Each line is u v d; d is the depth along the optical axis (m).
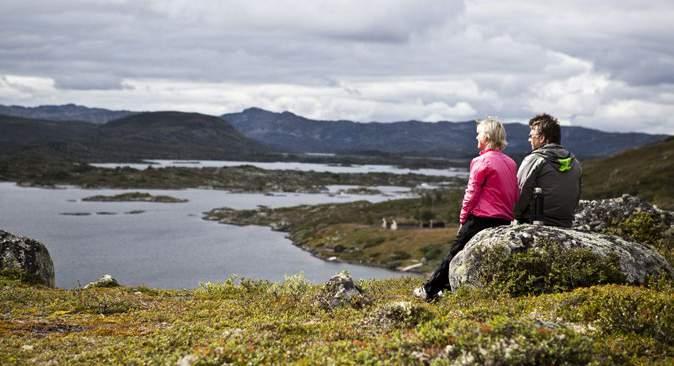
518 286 11.76
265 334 9.38
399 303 10.04
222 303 14.16
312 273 115.12
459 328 8.01
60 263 120.38
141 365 8.45
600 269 11.66
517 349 7.14
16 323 11.95
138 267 119.06
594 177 126.31
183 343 9.62
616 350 7.86
